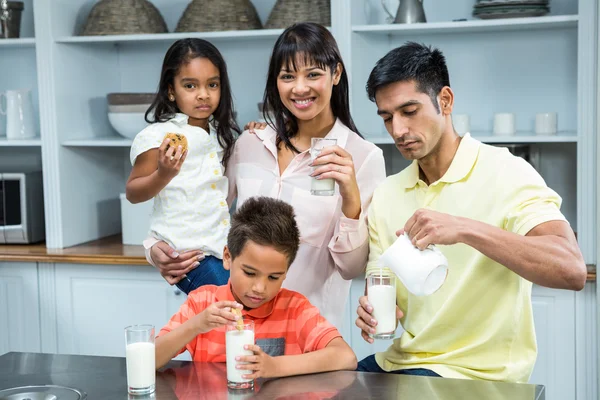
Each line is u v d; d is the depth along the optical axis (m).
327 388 1.49
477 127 3.38
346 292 2.30
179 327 1.60
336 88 2.23
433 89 1.70
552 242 1.55
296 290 2.25
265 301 1.69
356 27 3.04
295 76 2.12
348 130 2.25
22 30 3.80
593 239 2.83
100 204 3.66
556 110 3.27
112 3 3.36
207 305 1.78
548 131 3.08
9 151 3.91
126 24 3.34
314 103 2.13
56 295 3.33
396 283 1.85
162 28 3.44
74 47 3.44
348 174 1.95
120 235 3.73
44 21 3.29
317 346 1.69
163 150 2.13
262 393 1.46
